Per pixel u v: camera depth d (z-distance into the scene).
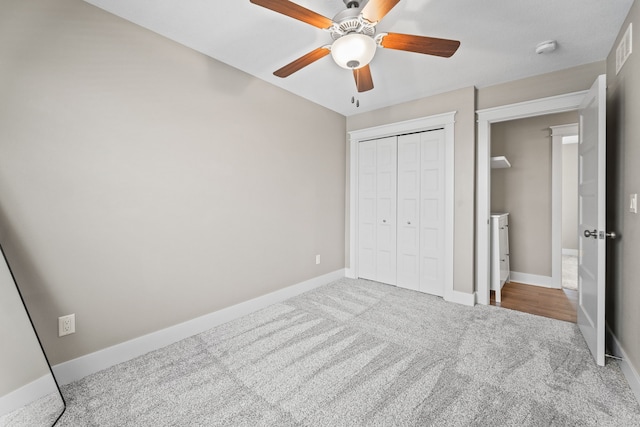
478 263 2.96
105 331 1.83
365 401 1.51
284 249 3.05
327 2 1.67
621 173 1.89
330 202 3.67
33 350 1.42
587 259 2.08
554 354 1.96
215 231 2.41
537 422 1.36
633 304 1.63
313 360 1.90
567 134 3.41
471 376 1.72
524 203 3.71
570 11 1.76
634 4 1.65
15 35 1.49
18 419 1.34
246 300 2.68
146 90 1.97
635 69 1.65
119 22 1.84
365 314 2.67
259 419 1.40
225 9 1.78
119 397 1.55
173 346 2.10
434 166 3.20
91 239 1.76
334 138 3.71
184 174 2.20
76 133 1.69
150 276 2.03
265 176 2.82
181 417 1.41
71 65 1.66
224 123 2.45
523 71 2.56
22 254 1.52
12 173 1.49
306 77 2.71
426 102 3.18
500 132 3.84
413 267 3.38
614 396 1.53
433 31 1.97
